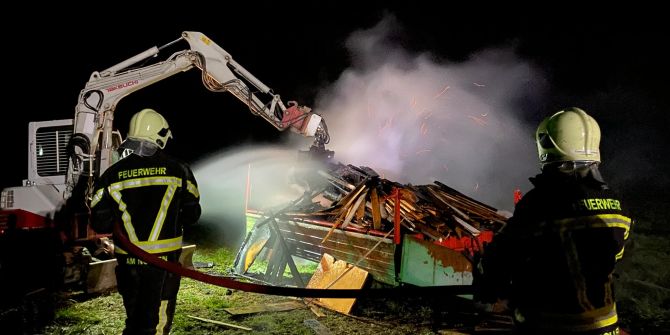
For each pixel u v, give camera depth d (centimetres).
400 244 506
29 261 586
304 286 587
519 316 216
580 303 202
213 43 645
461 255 472
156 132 365
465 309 521
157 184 353
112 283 581
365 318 499
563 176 214
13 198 594
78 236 614
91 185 605
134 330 335
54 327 473
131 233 344
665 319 466
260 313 516
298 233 646
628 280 555
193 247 663
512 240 214
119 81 616
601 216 205
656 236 688
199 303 547
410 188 623
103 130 614
